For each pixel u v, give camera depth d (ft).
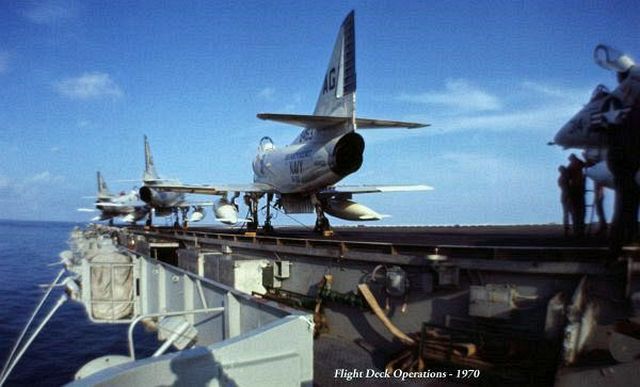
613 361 18.03
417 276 27.25
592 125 23.36
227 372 14.08
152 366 12.48
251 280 37.60
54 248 288.10
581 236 35.09
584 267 20.35
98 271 45.11
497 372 20.75
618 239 19.57
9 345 69.87
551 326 20.53
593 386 16.97
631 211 19.49
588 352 19.43
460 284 25.39
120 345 69.10
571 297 21.20
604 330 19.70
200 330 29.25
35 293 115.65
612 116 21.36
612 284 19.85
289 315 16.65
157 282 40.98
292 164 64.34
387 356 27.25
